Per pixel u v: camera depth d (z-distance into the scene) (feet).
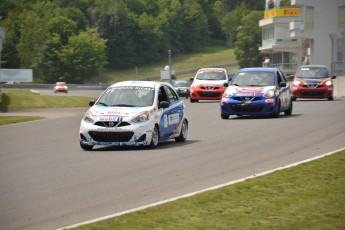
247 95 134.72
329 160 71.15
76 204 53.83
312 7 400.26
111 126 89.97
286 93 139.03
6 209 52.47
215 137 102.63
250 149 85.76
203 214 47.80
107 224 45.24
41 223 47.67
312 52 404.36
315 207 49.60
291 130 107.65
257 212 48.24
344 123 115.96
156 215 47.55
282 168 66.69
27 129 134.00
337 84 256.52
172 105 97.50
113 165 74.95
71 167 74.28
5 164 78.74
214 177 65.16
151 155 83.10
